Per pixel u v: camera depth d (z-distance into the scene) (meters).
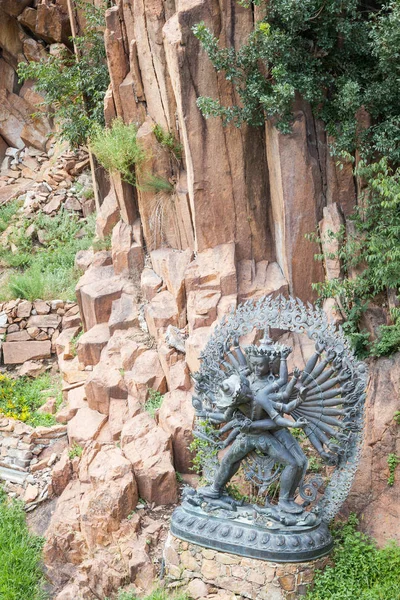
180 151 11.04
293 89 9.10
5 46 16.45
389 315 9.32
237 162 10.12
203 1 9.65
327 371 7.83
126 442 9.32
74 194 15.00
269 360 7.81
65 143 15.80
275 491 8.21
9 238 14.50
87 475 9.37
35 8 15.91
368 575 7.88
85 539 8.86
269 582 7.73
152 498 8.94
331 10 9.23
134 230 11.63
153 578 8.35
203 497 8.24
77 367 11.20
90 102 13.32
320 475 8.70
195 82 9.84
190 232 10.98
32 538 9.30
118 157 10.95
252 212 10.27
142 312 10.91
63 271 13.34
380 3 10.05
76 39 12.97
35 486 9.84
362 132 9.62
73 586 8.60
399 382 8.70
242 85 9.83
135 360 10.26
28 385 11.73
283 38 9.24
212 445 8.35
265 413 7.80
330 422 7.84
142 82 11.24
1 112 16.73
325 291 9.52
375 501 8.46
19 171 16.45
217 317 9.75
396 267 9.00
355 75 9.73
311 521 7.81
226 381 7.66
